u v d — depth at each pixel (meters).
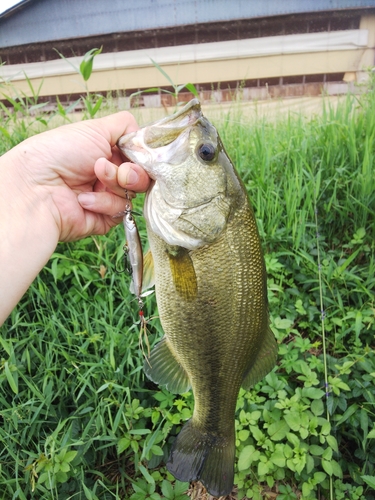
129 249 0.30
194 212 0.30
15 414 0.42
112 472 0.47
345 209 0.65
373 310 0.52
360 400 0.48
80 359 0.49
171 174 0.29
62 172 0.32
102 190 0.35
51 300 0.54
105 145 0.32
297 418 0.44
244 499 0.46
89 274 0.54
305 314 0.57
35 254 0.30
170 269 0.31
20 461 0.42
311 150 0.72
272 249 0.62
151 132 0.30
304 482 0.43
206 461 0.36
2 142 0.65
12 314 0.50
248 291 0.33
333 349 0.54
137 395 0.49
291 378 0.52
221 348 0.33
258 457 0.42
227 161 0.31
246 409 0.48
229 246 0.32
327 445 0.46
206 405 0.36
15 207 0.30
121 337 0.49
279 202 0.65
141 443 0.45
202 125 0.30
